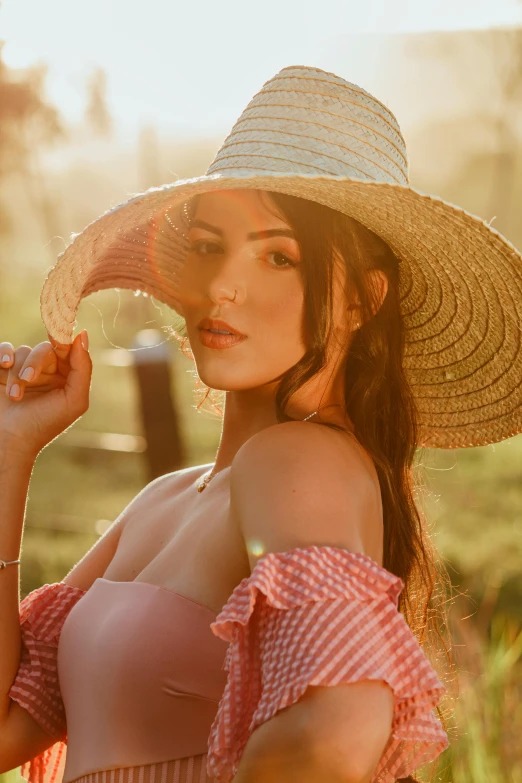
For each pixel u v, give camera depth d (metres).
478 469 7.42
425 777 2.16
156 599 1.23
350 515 1.04
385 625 0.98
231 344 1.28
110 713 1.22
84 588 1.55
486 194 35.44
